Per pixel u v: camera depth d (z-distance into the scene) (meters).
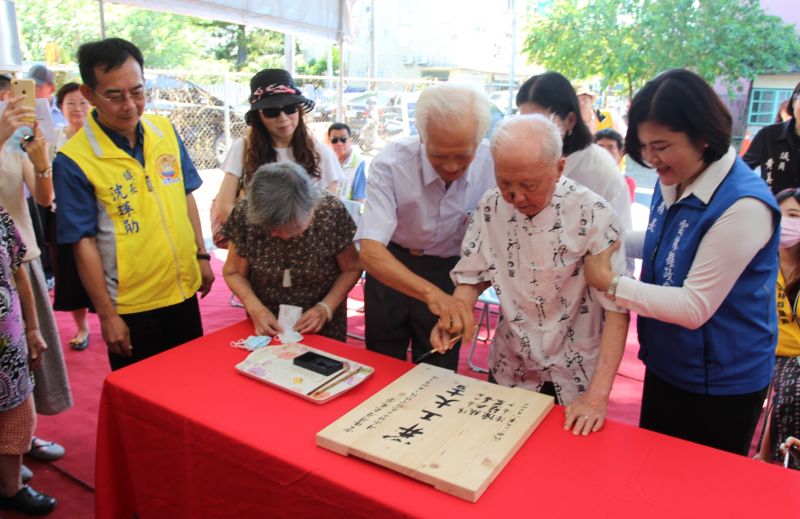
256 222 1.79
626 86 9.16
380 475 1.21
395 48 20.64
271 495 1.32
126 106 1.97
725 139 1.34
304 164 2.84
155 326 2.24
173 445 1.51
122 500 1.73
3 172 2.37
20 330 1.91
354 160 4.64
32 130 2.40
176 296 2.25
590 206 1.47
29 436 2.03
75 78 9.54
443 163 1.60
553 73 2.04
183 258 2.26
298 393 1.53
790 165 3.29
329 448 1.29
